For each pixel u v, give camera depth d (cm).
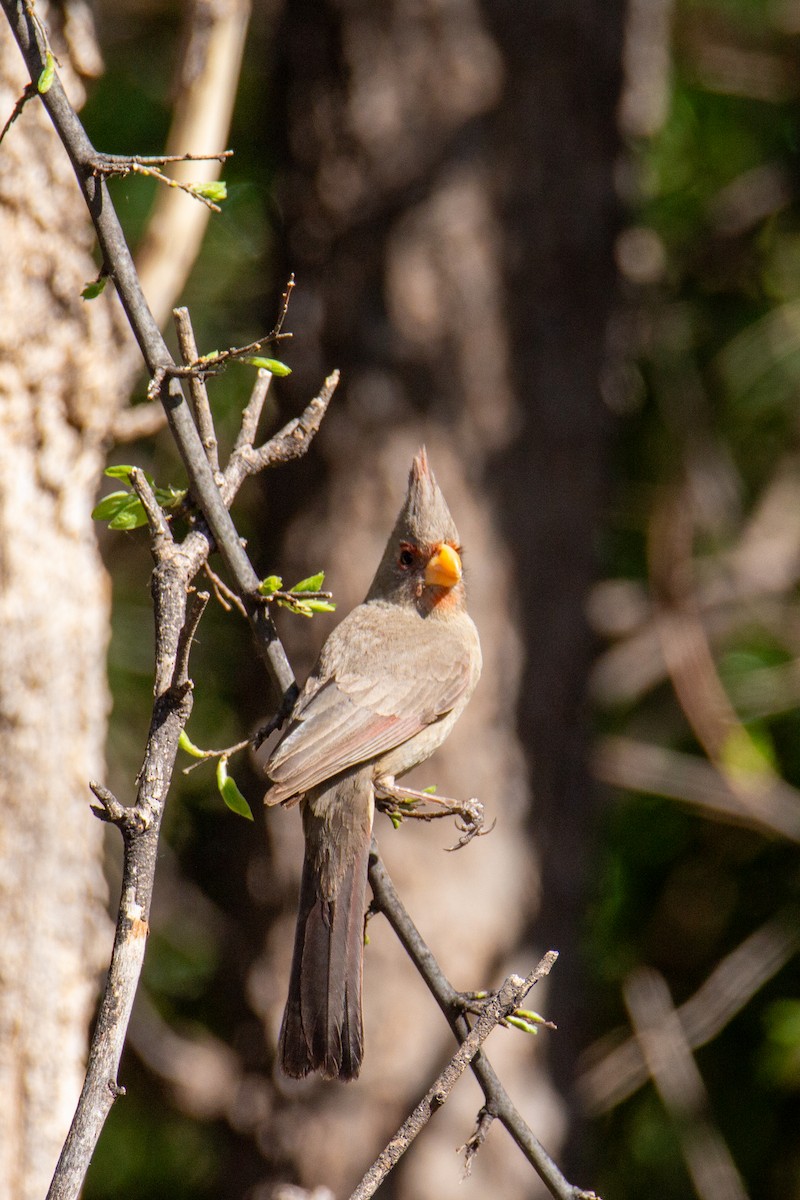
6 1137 705
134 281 502
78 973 739
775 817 1384
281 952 1159
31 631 733
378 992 1104
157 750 420
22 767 726
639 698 1573
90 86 909
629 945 1480
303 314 1171
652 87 1384
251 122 1461
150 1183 1412
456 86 1159
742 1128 1440
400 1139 446
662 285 1548
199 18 838
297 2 1178
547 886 1171
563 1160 1155
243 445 533
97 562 782
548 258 1183
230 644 1373
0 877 715
